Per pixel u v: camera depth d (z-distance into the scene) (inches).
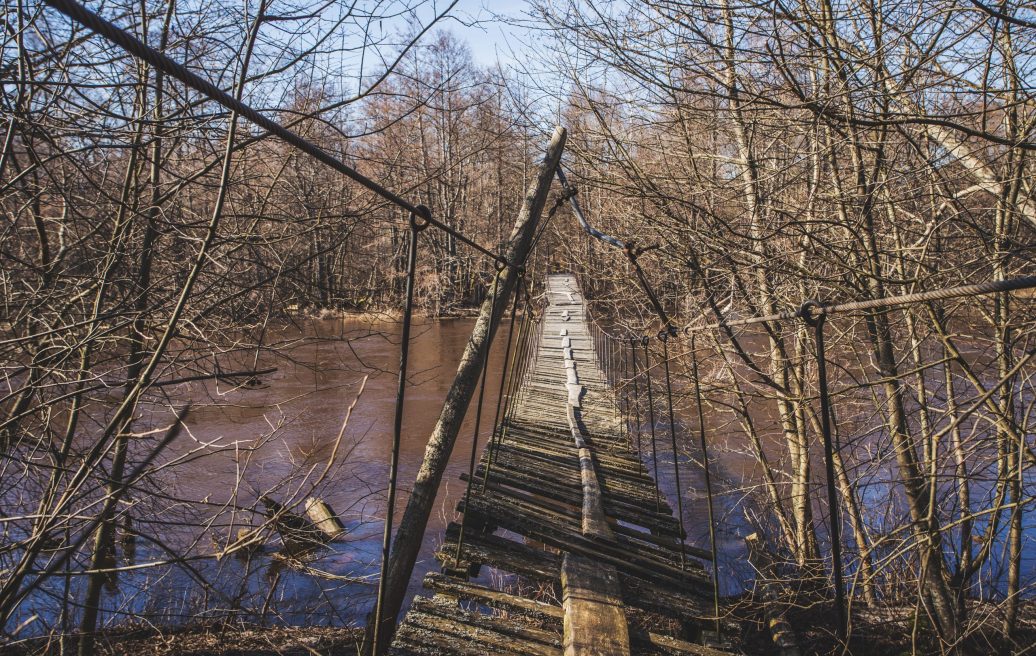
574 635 113.8
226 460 329.4
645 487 213.0
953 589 201.3
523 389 373.1
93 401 167.5
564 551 149.6
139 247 177.9
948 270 171.3
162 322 170.4
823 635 199.2
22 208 149.9
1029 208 165.5
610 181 216.5
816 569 222.4
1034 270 190.9
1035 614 210.7
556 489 199.3
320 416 430.6
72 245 164.6
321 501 269.7
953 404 171.8
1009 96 161.6
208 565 230.4
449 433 158.4
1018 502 142.4
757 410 418.9
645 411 358.6
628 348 509.0
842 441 258.2
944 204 177.3
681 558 161.8
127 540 180.2
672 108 213.8
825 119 167.0
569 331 644.7
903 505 253.6
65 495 123.3
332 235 214.5
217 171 192.9
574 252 356.5
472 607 211.9
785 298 223.1
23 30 119.4
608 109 228.1
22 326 161.6
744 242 211.9
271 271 185.9
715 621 129.6
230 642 195.5
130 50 42.6
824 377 67.2
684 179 232.8
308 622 219.0
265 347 181.8
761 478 336.8
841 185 203.0
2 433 142.9
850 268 176.4
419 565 267.3
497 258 155.9
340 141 192.5
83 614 185.6
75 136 142.4
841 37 179.8
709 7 168.2
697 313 259.0
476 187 649.6
